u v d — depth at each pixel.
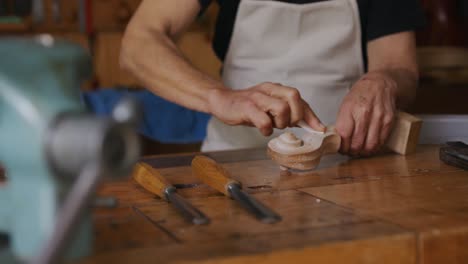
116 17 3.87
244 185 0.94
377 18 1.49
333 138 1.10
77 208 0.41
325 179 0.98
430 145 1.30
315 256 0.59
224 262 0.56
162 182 0.85
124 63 1.37
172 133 2.20
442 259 0.65
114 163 0.44
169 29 1.42
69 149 0.45
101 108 2.12
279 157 1.04
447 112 2.43
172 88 1.24
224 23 1.54
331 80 1.50
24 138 0.49
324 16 1.48
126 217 0.73
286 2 1.46
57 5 3.81
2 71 0.49
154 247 0.60
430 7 2.78
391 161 1.13
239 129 1.49
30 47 0.51
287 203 0.80
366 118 1.13
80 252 0.55
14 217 0.53
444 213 0.73
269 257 0.57
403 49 1.48
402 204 0.78
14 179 0.52
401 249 0.63
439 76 2.50
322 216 0.72
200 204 0.81
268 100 1.06
